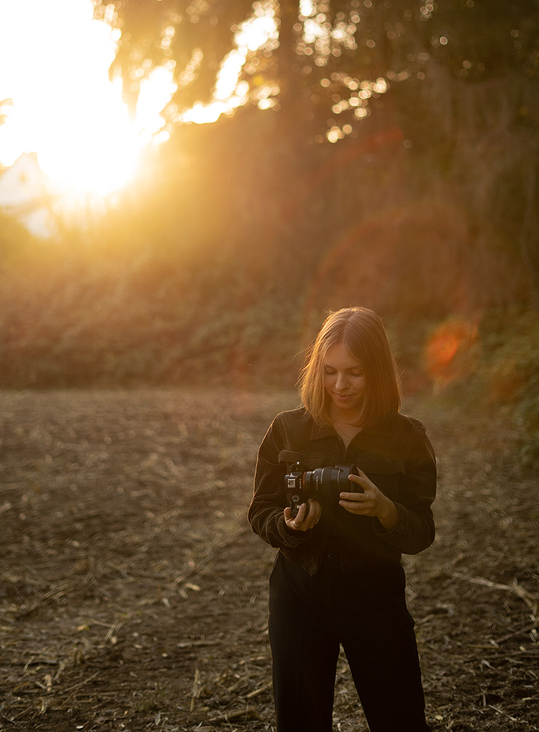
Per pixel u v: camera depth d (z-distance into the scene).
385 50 13.80
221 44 14.66
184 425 8.61
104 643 3.71
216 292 15.71
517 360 10.20
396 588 2.01
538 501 5.88
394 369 2.04
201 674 3.35
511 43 12.80
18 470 6.83
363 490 1.86
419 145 14.48
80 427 8.35
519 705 2.96
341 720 2.90
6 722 2.92
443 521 5.52
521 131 12.78
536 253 12.74
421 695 2.01
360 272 14.48
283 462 2.14
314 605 2.00
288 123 15.38
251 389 13.10
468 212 13.13
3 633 3.86
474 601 4.08
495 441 8.02
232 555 5.00
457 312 13.30
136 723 2.92
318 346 2.06
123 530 5.51
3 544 5.21
